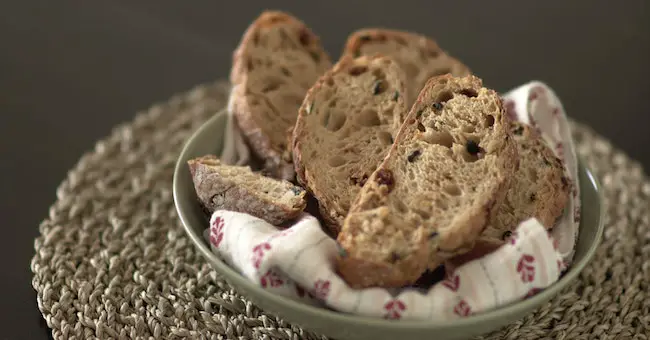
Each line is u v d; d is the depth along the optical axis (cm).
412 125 60
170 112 79
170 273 65
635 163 75
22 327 62
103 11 94
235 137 67
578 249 62
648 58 90
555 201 62
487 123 60
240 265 57
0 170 74
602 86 87
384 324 54
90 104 82
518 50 91
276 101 69
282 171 65
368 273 55
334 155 63
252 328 62
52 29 91
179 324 61
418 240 55
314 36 72
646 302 64
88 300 63
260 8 96
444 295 56
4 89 83
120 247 66
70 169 75
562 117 67
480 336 61
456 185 58
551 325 63
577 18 96
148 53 89
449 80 61
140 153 74
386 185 58
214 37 92
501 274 56
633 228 69
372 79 65
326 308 56
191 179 64
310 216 59
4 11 92
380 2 97
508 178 58
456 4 97
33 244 68
